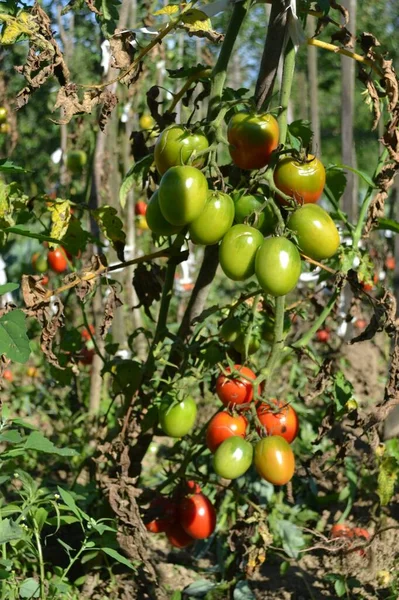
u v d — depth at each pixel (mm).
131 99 2383
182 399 1481
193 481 1609
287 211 1410
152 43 1408
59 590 1368
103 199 2217
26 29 1370
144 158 1526
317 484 2039
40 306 1430
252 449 1417
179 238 1505
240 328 1520
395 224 1670
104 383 2369
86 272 1471
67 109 1380
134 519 1505
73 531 1724
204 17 1397
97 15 1484
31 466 2055
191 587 1658
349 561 1755
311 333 1568
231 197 1407
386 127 1451
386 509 1911
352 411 1548
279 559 1801
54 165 3443
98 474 1604
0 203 1572
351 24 2318
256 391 1437
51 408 2395
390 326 1480
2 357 1413
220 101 1479
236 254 1334
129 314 2951
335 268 1683
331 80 6254
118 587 1653
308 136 1545
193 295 1571
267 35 1469
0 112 2266
